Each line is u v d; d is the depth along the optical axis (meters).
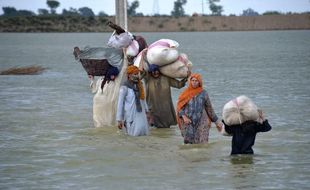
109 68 24.31
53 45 137.88
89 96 36.56
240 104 19.36
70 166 18.83
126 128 22.94
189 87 21.19
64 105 32.28
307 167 18.31
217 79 48.69
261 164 18.66
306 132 23.77
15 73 54.22
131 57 24.31
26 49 120.12
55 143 22.05
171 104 24.41
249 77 50.44
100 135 23.09
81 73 56.25
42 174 18.02
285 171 17.89
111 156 19.92
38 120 27.22
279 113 28.80
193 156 19.70
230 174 17.62
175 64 23.84
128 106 22.69
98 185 16.83
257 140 22.08
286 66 65.31
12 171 18.39
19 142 22.36
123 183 16.94
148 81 24.28
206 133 21.22
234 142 19.64
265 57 85.94
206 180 17.05
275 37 190.75
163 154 20.03
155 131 23.69
